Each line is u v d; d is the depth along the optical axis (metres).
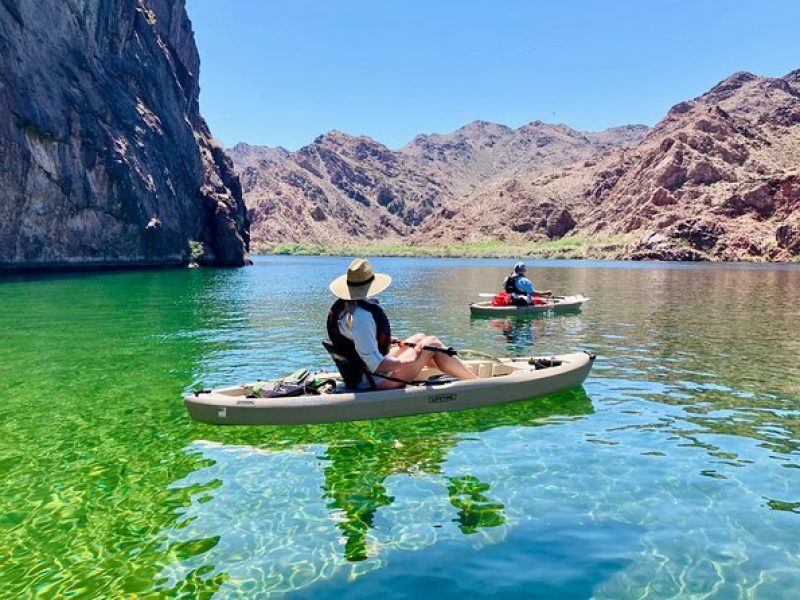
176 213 72.19
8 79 46.22
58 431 8.48
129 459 7.36
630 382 11.13
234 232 84.50
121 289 36.28
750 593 4.48
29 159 48.50
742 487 6.38
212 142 93.81
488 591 4.55
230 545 5.25
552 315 22.23
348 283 8.41
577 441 7.84
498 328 18.72
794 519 5.65
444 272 72.62
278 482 6.62
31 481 6.71
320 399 8.36
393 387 8.80
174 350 15.12
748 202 157.12
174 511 5.93
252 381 11.57
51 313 23.38
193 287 39.47
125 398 10.30
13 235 49.00
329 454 7.44
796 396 10.11
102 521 5.73
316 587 4.62
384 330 8.48
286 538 5.38
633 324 19.52
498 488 6.39
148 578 4.74
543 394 9.90
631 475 6.72
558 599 4.44
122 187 59.53
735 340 16.06
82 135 54.72
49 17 52.34
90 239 56.91
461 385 9.06
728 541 5.25
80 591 4.56
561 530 5.48
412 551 5.14
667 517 5.71
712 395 10.18
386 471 6.89
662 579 4.68
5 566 4.93
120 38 66.31
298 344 16.09
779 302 27.61
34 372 12.45
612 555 5.04
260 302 29.11
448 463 7.11
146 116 68.56
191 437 8.17
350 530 5.52
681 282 46.34
